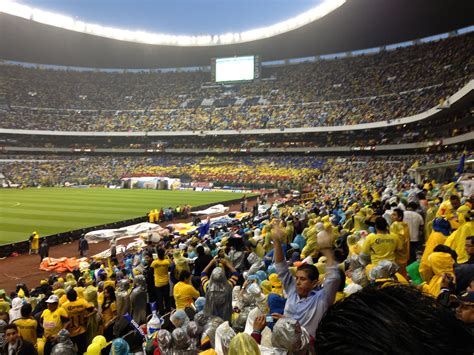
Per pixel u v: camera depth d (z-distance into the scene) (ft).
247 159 244.42
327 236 11.98
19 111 259.39
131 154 269.23
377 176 172.24
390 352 2.74
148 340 16.57
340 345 2.98
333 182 181.98
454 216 29.63
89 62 307.37
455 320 2.98
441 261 16.58
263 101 257.75
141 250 55.06
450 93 151.64
